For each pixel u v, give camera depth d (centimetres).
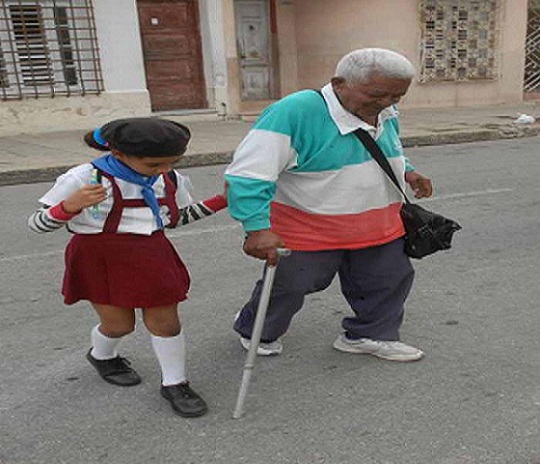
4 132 1148
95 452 257
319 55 1472
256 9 1428
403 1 1473
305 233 288
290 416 278
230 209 268
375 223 291
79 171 255
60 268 486
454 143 1107
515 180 764
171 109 1346
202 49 1349
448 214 612
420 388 297
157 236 268
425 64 1533
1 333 374
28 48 1145
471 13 1547
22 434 271
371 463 244
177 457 252
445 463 242
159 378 315
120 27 1198
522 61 1642
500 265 466
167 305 272
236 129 1199
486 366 317
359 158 276
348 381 306
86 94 1195
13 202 718
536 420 269
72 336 368
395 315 322
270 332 319
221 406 287
